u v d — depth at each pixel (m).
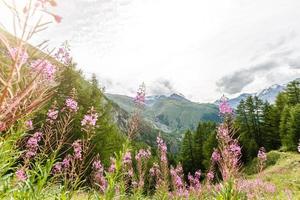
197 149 71.62
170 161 73.06
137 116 7.59
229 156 6.77
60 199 5.60
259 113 73.00
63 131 6.57
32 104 1.54
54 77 3.45
